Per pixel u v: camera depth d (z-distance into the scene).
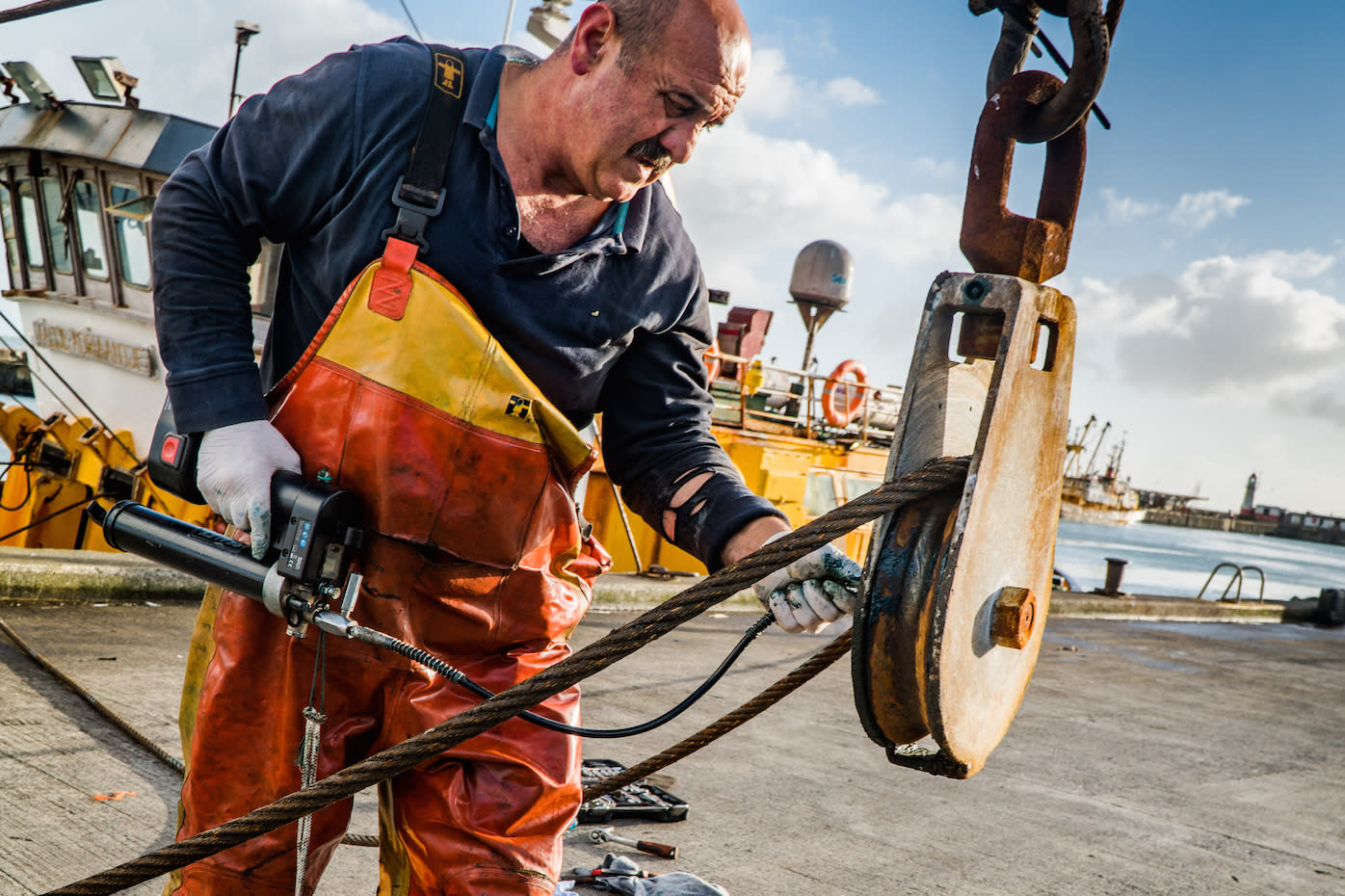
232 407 1.71
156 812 3.59
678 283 1.97
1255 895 4.18
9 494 10.22
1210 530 170.12
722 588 1.35
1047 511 1.47
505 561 1.77
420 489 1.68
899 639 1.36
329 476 1.70
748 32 1.70
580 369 1.90
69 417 9.97
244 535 1.83
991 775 5.54
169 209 1.78
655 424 2.11
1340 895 4.31
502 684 1.81
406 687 1.76
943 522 1.37
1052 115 1.39
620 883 3.33
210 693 1.77
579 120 1.67
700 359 2.14
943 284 1.39
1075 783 5.55
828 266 15.66
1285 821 5.33
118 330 9.58
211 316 1.76
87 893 1.52
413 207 1.71
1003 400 1.30
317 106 1.71
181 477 1.75
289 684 1.74
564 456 1.80
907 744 1.52
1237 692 9.63
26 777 3.77
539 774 1.77
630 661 7.57
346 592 1.65
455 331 1.69
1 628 5.84
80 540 9.53
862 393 13.85
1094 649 11.35
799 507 11.87
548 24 7.27
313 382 1.72
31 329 10.31
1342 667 12.62
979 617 1.34
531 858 1.74
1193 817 5.18
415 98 1.72
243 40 9.22
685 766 5.00
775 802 4.61
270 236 1.84
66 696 4.82
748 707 2.12
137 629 6.39
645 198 1.90
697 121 1.69
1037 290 1.36
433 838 1.75
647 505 2.12
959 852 4.23
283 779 1.77
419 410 1.68
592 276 1.84
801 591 1.72
